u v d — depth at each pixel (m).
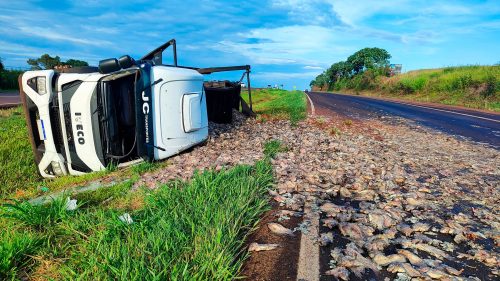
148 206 3.50
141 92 5.90
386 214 3.60
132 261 2.34
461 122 13.84
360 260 2.63
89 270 2.30
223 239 2.69
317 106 21.36
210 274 2.32
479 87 25.94
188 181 4.51
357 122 13.47
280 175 5.02
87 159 5.77
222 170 4.66
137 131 5.90
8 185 5.70
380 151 7.59
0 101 18.81
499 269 2.58
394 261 2.61
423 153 7.56
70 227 3.07
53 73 5.73
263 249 2.79
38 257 2.61
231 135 9.20
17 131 8.77
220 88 11.14
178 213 3.19
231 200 3.48
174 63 9.03
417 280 2.36
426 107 21.83
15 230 3.03
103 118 5.68
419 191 4.60
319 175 5.20
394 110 19.34
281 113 15.34
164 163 6.29
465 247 2.96
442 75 33.91
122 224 2.94
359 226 3.29
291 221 3.41
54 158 5.88
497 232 3.22
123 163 6.09
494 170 5.98
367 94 52.50
